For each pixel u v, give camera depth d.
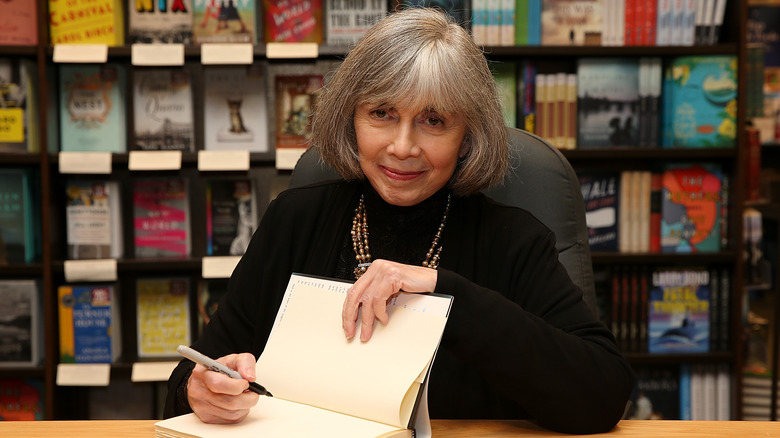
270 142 2.62
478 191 1.19
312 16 2.58
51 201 2.51
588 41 2.54
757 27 2.78
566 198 1.38
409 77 0.99
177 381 1.04
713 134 2.55
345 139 1.16
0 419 2.58
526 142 1.40
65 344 2.55
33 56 2.51
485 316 0.91
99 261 2.51
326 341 0.90
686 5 2.52
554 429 0.94
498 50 2.50
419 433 0.83
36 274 2.60
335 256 1.21
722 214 2.61
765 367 2.72
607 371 0.97
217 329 1.21
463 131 1.07
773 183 2.81
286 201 1.28
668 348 2.63
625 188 2.62
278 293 1.22
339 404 0.84
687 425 0.94
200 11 2.51
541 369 0.92
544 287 1.11
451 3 2.51
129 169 2.65
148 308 2.63
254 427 0.80
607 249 2.64
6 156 2.45
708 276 2.62
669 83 2.57
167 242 2.63
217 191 2.59
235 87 2.59
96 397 2.67
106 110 2.54
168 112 2.57
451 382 1.14
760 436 0.89
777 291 2.67
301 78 2.60
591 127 2.58
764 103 2.71
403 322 0.87
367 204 1.22
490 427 0.94
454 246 1.18
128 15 2.65
